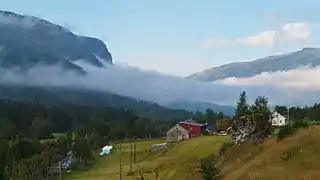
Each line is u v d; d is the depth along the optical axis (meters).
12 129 193.00
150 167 109.81
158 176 95.94
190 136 157.12
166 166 105.19
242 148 74.44
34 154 156.50
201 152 106.81
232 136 84.69
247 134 77.25
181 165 97.75
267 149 67.75
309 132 65.31
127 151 160.62
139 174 103.44
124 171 116.19
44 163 140.88
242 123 80.38
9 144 158.50
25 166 133.38
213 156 82.00
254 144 72.88
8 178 127.44
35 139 181.50
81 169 141.88
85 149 156.25
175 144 135.88
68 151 167.00
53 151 163.88
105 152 164.88
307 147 60.84
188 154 110.75
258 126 76.00
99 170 134.50
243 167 64.88
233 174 63.66
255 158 66.88
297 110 131.00
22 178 126.62
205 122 183.62
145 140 192.88
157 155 130.00
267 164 61.50
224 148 84.44
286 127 68.31
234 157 73.44
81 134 198.50
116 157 153.12
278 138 67.94
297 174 55.81
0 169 131.12
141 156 145.75
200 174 72.56
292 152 61.12
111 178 109.94
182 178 82.12
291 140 64.62
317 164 56.62
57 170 140.25
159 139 193.75
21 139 166.75
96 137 198.00
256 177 58.47
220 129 142.00
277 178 56.38
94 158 158.62
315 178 53.53
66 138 190.12
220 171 68.69
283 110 129.50
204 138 128.75
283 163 59.88
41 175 133.12
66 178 129.88
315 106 132.75
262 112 78.38
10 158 141.25
